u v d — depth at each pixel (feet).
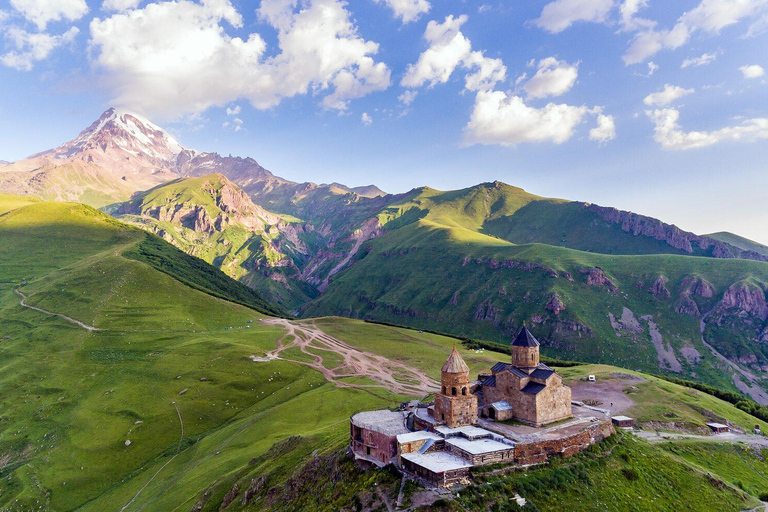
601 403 345.10
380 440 205.46
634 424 307.58
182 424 428.56
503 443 195.72
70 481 355.15
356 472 201.98
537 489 174.50
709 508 199.11
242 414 443.32
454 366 222.07
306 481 224.53
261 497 238.48
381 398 416.87
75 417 433.07
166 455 385.09
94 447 392.88
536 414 219.61
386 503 166.30
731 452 280.92
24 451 400.06
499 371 242.17
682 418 322.55
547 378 225.15
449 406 215.72
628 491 190.08
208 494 272.10
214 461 336.29
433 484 171.01
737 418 343.67
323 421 361.92
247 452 325.21
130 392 467.93
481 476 175.32
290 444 293.23
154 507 289.74
